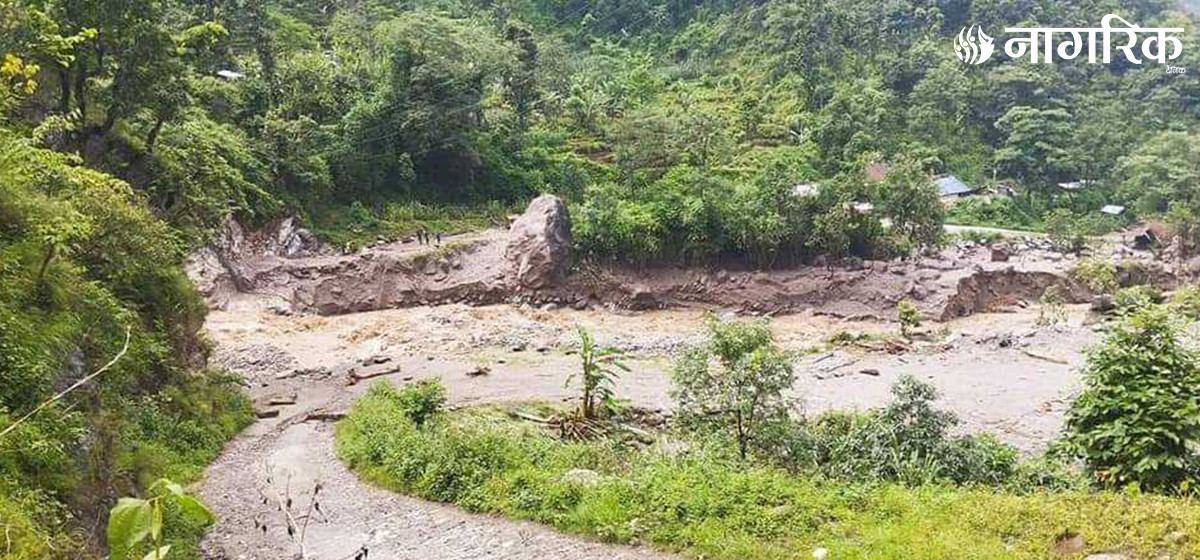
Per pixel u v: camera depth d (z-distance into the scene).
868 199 56.53
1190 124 99.12
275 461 18.70
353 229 55.06
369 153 60.00
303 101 60.50
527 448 16.50
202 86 50.91
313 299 46.09
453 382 31.94
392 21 76.62
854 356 37.09
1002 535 10.10
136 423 16.44
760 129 84.50
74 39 17.02
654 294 49.88
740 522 11.55
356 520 14.09
